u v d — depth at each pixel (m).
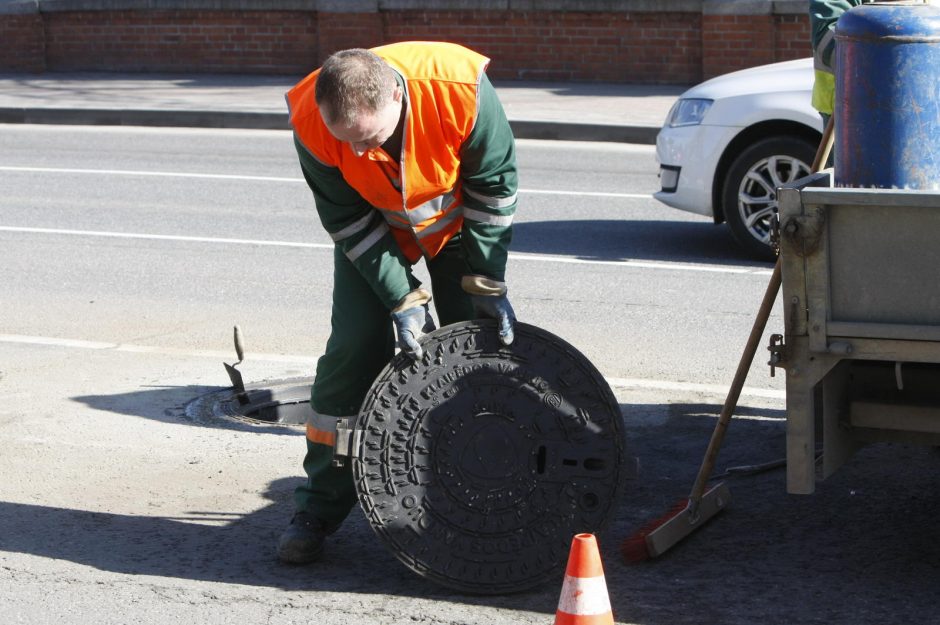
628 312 9.52
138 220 13.20
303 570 5.34
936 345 4.61
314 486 5.41
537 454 5.09
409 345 5.04
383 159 4.83
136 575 5.28
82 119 20.27
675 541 5.44
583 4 21.89
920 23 4.63
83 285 10.55
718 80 11.49
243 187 15.00
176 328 9.27
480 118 4.83
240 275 10.85
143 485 6.29
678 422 7.11
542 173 15.66
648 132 17.66
